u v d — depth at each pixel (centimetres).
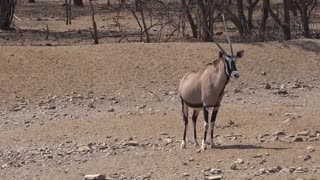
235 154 2683
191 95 2741
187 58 4688
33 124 3456
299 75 4569
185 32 7312
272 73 4556
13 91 4106
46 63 4531
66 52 4734
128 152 2811
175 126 3272
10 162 2709
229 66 2645
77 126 3331
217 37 6650
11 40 6800
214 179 2347
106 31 7806
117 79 4344
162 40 6469
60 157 2775
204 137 2767
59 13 10769
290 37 6156
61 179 2458
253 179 2352
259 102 3903
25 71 4403
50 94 4084
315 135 3025
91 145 2939
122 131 3197
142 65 4556
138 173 2486
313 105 3806
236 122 3300
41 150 2894
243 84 4350
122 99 4012
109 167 2584
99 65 4534
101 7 11638
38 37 7150
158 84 4303
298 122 3278
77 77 4353
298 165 2531
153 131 3180
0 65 4459
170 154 2733
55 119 3559
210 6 5894
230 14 6406
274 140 2941
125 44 4953
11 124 3469
